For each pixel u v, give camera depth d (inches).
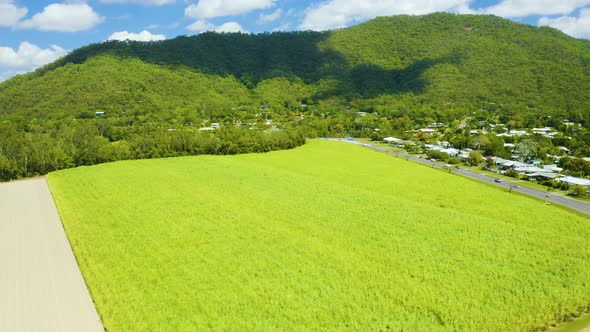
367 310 1087.6
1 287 1251.2
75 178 2755.9
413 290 1195.9
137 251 1481.3
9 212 2065.7
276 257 1416.1
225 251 1470.2
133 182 2583.7
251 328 1001.5
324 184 2559.1
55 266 1402.6
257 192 2325.3
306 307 1102.4
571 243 1585.9
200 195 2247.8
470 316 1067.9
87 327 1034.7
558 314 1095.6
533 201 2504.9
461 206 2305.6
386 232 1672.0
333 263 1368.1
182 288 1201.4
